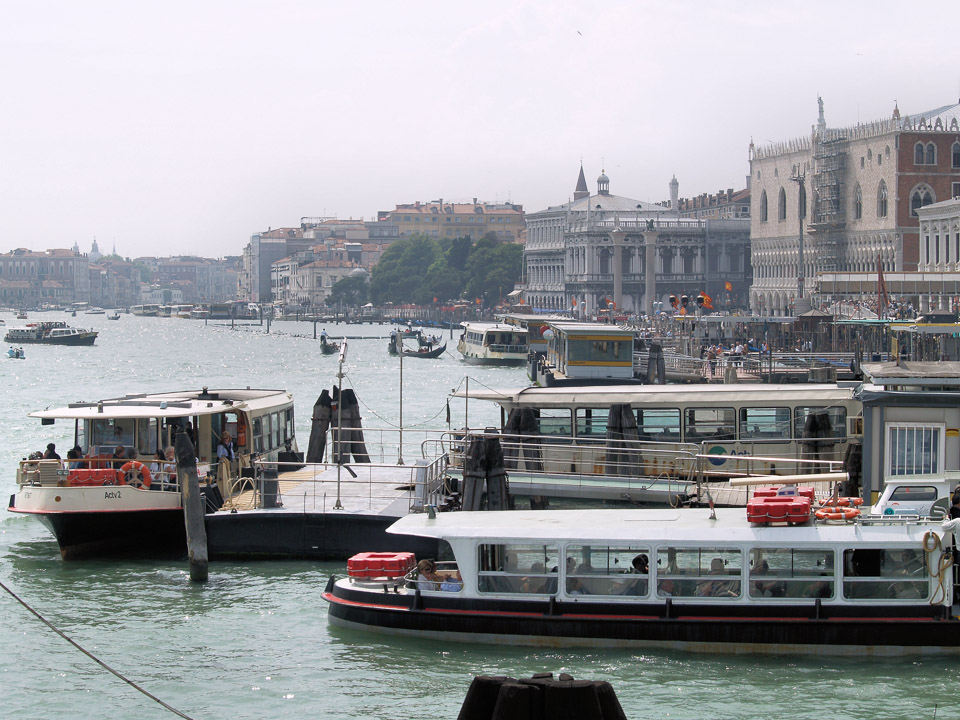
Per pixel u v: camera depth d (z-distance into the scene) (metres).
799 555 34.66
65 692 33.44
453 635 35.84
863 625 34.31
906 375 43.59
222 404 50.88
